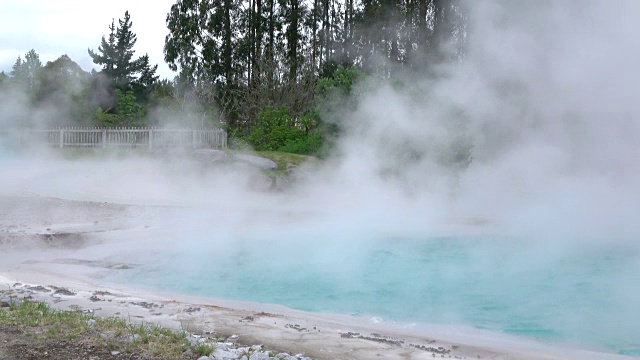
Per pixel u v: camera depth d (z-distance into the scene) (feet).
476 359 22.67
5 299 26.96
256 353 20.21
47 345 19.80
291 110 127.54
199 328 24.40
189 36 144.97
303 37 149.48
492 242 53.83
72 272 39.29
